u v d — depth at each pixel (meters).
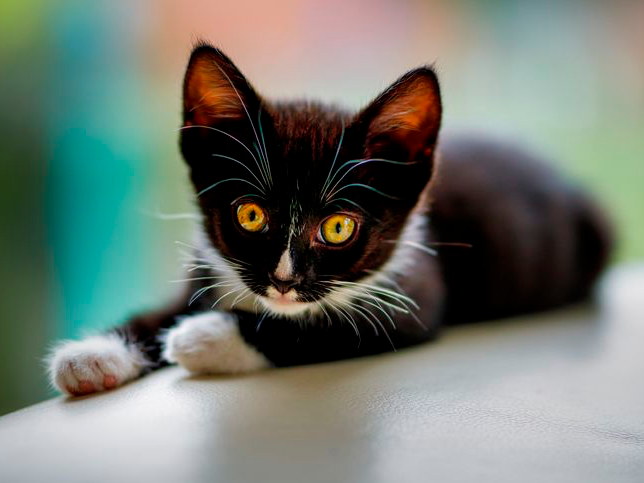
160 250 0.55
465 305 0.46
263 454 0.28
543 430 0.30
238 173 0.37
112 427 0.30
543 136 0.62
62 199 0.55
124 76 0.56
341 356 0.37
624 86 0.62
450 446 0.29
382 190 0.38
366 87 0.58
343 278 0.38
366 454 0.28
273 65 0.59
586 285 0.51
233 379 0.34
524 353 0.38
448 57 0.60
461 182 0.47
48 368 0.35
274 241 0.36
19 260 0.54
